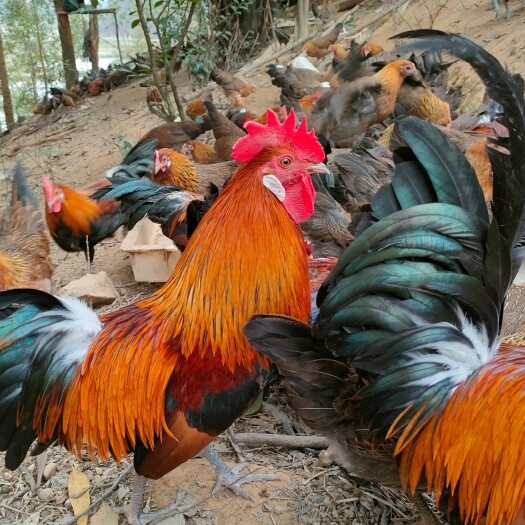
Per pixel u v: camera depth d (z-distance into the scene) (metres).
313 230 1.04
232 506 0.80
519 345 0.66
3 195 2.17
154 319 0.71
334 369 0.62
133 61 2.71
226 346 0.67
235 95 2.46
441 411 0.58
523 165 0.55
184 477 0.84
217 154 1.86
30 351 0.70
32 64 4.55
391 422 0.59
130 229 1.26
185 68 3.09
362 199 1.07
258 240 0.67
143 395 0.68
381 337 0.57
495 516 0.57
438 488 0.61
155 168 1.47
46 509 0.81
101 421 0.69
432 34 0.51
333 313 0.58
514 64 1.87
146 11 3.66
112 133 2.72
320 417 0.66
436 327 0.57
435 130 0.61
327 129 1.79
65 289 1.26
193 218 0.97
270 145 0.69
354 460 0.70
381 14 2.97
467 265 0.57
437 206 0.57
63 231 1.37
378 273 0.56
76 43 5.14
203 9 2.73
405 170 0.61
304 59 2.69
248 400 0.68
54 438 0.72
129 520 0.78
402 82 1.82
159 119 2.66
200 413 0.67
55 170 2.42
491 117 1.48
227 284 0.67
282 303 0.68
